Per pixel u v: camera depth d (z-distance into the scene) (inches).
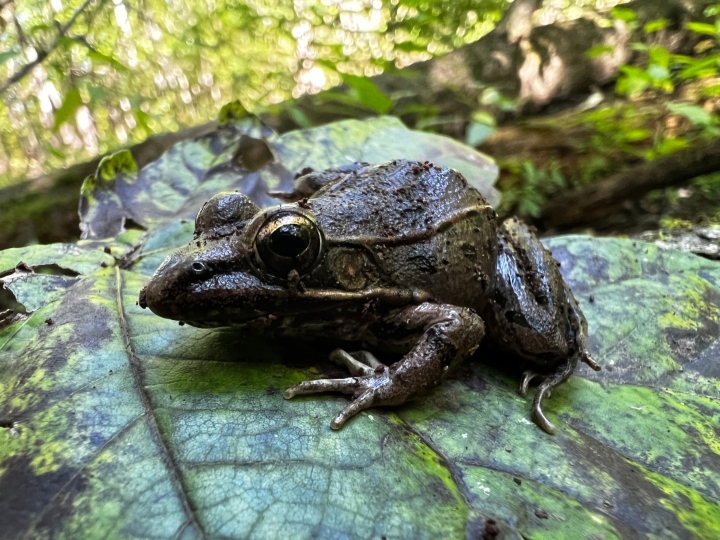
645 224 6.8
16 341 2.2
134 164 3.8
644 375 3.1
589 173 7.5
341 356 2.5
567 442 2.4
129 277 2.8
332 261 2.4
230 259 2.2
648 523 2.0
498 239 3.2
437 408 2.4
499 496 1.9
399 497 1.8
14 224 6.5
